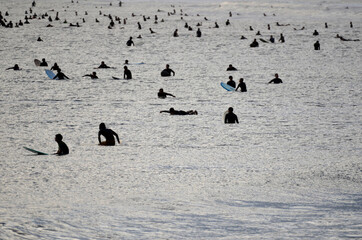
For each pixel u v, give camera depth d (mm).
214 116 92250
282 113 95000
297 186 41375
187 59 190500
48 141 69375
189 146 66062
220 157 57812
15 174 46812
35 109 97688
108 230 25109
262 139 71375
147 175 46688
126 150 63000
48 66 169375
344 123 85000
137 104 105188
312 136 73812
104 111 96500
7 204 32562
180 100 110875
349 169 50188
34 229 24734
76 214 28906
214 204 33188
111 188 40062
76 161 54906
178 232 24859
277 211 30812
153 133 76250
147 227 25953
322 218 28469
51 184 41875
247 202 34094
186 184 42094
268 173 47906
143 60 188125
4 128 79250
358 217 28812
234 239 23453
